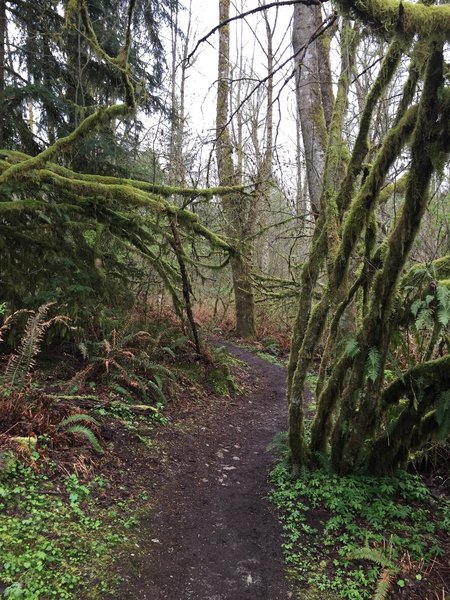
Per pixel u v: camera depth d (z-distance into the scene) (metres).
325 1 3.41
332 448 5.06
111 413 5.68
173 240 8.16
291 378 5.56
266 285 14.14
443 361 4.45
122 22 8.87
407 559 3.75
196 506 4.47
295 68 4.24
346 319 5.70
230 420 7.14
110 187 6.74
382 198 5.43
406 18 3.01
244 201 11.53
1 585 2.88
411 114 3.98
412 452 5.45
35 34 8.14
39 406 4.75
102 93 9.38
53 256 7.58
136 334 7.17
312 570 3.67
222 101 11.86
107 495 4.16
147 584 3.28
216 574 3.55
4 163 6.34
